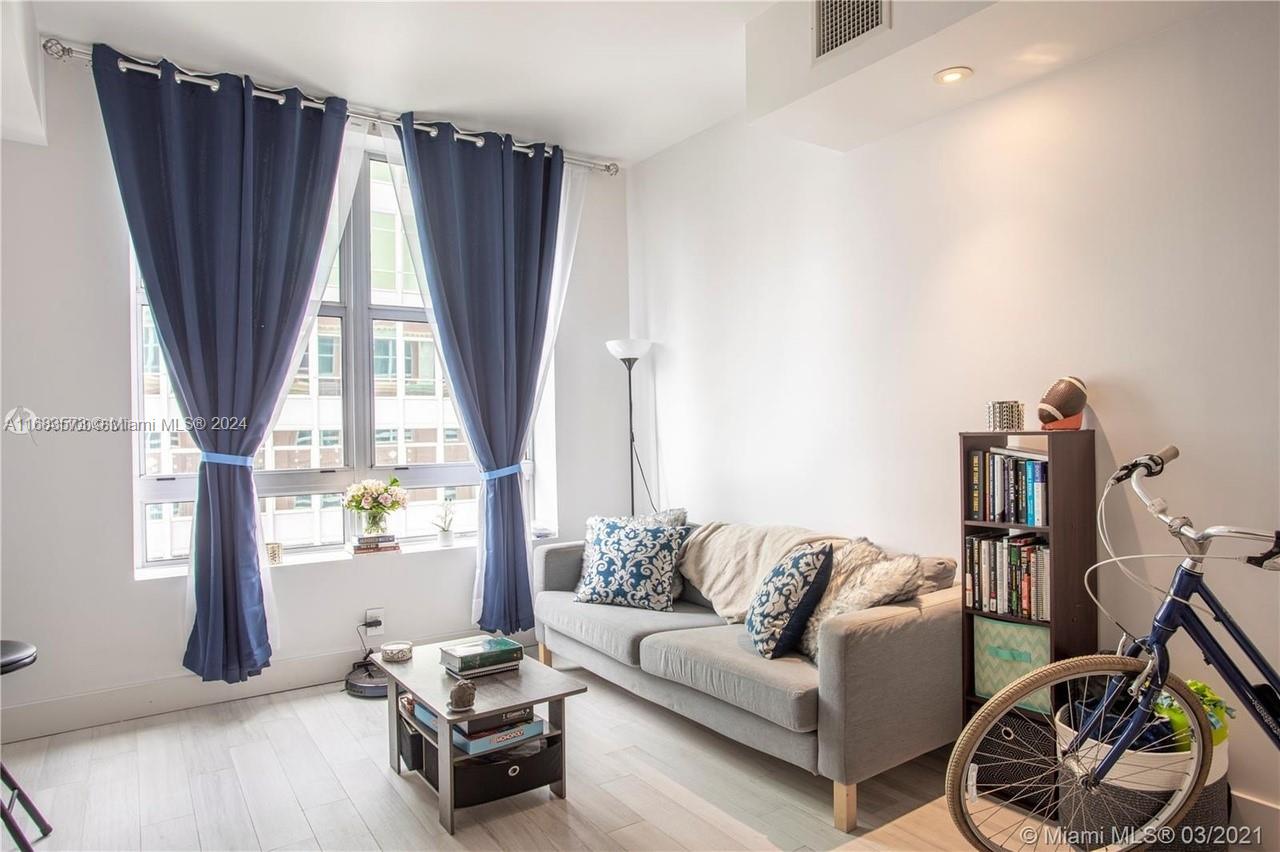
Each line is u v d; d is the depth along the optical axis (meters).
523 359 4.34
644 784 2.73
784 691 2.46
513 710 2.46
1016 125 2.86
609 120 4.14
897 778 2.76
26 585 3.20
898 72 2.72
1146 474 2.06
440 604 4.17
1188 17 2.41
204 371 3.42
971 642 2.72
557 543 4.57
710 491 4.29
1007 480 2.61
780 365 3.85
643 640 3.12
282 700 3.61
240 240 3.50
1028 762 2.31
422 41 3.28
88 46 3.27
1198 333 2.41
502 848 2.34
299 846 2.37
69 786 2.76
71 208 3.29
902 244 3.28
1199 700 2.07
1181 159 2.44
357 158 3.88
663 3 3.00
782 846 2.32
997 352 2.93
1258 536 1.82
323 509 4.09
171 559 3.67
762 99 3.09
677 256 4.50
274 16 3.06
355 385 4.15
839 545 3.17
